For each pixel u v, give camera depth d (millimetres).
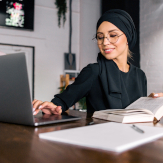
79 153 388
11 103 694
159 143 455
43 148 424
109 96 1141
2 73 687
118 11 1125
